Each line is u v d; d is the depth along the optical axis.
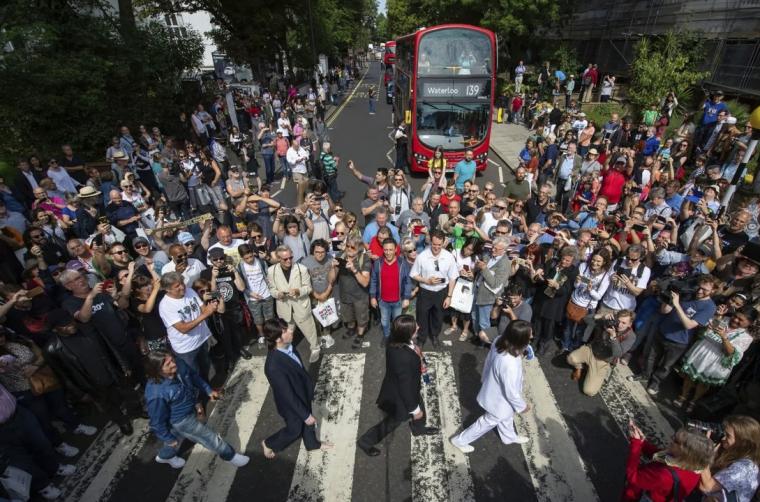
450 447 4.86
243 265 6.06
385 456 4.78
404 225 7.67
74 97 13.55
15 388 4.47
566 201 11.15
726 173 10.13
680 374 5.29
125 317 5.49
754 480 3.28
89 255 6.40
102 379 4.89
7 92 12.52
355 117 26.06
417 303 6.22
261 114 20.36
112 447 4.97
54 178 10.05
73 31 14.54
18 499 3.98
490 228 7.33
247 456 4.77
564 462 4.66
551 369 6.02
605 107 19.91
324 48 36.16
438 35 12.84
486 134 13.52
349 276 6.17
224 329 5.89
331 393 5.66
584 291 5.74
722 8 17.52
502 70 29.70
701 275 4.91
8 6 13.20
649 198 8.16
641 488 3.30
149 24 18.06
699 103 17.16
